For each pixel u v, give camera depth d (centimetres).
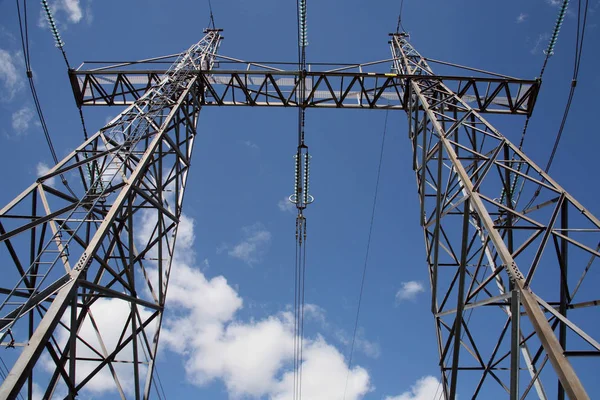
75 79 1998
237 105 2114
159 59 2098
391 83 2116
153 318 1476
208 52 2192
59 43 1880
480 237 1755
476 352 1413
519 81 1970
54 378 1066
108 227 1145
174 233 1692
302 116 2141
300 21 1677
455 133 1850
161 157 1598
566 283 1049
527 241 1056
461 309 1245
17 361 828
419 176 1952
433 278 1583
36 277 1163
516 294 942
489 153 1581
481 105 2041
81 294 1106
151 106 1719
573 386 743
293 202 2283
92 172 1512
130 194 1318
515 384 908
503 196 1752
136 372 1277
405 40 2388
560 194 1145
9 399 777
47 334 888
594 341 792
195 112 2050
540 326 841
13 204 1200
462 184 1331
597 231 1064
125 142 1486
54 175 1300
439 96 1950
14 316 931
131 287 1296
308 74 2016
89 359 1285
